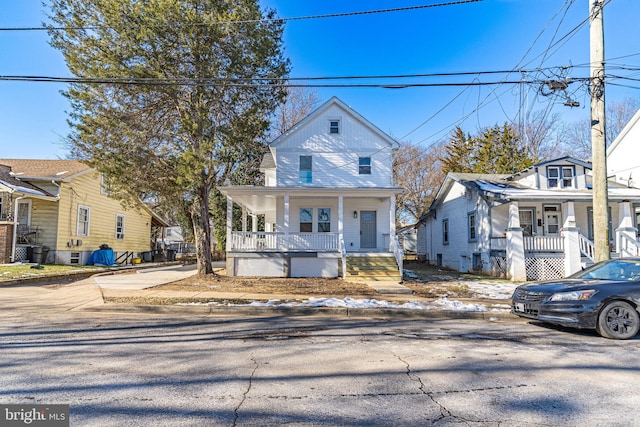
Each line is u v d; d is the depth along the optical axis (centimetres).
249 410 354
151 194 1580
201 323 786
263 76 1420
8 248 1688
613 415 348
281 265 1662
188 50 1293
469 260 2088
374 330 728
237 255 1655
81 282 1420
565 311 677
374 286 1349
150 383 424
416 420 336
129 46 1224
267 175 2245
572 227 1658
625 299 663
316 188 1667
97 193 2280
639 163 2017
